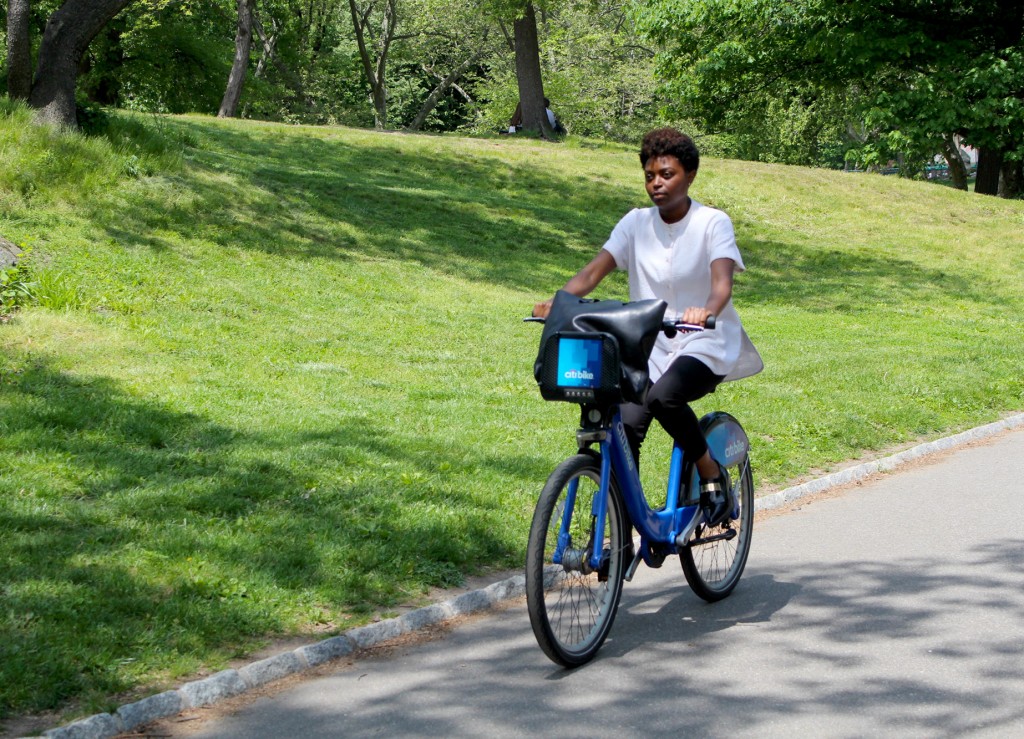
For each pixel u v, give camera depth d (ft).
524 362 43.75
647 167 18.29
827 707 15.46
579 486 17.06
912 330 59.41
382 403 34.91
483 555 22.12
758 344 51.65
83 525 21.62
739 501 21.22
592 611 17.60
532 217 80.79
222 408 31.73
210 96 156.15
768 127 195.00
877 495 29.04
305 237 61.05
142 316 42.09
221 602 18.43
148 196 57.52
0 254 43.88
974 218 100.89
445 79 207.41
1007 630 18.53
